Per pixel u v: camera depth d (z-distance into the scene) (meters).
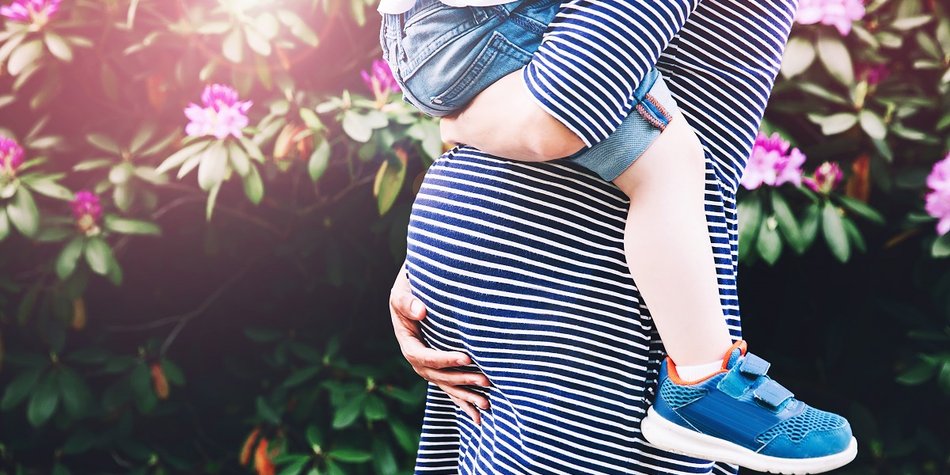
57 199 2.62
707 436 0.88
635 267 0.87
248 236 2.72
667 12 0.82
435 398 1.22
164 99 2.54
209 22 2.40
